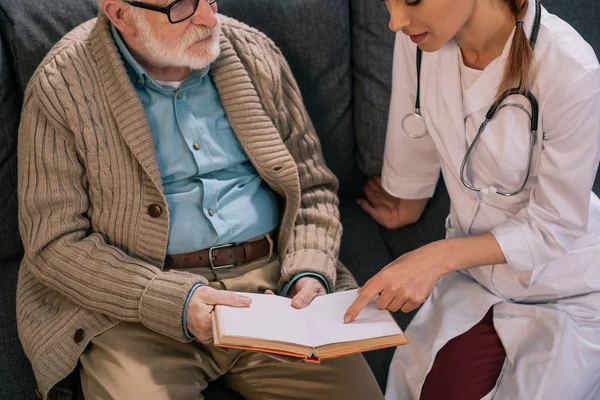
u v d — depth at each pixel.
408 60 1.54
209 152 1.54
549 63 1.27
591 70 1.25
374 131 1.89
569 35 1.28
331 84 1.87
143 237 1.47
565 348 1.39
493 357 1.47
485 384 1.44
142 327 1.46
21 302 1.49
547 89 1.28
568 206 1.34
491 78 1.33
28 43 1.64
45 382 1.39
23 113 1.47
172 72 1.53
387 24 1.81
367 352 1.62
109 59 1.45
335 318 1.35
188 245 1.51
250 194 1.60
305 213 1.66
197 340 1.48
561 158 1.30
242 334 1.24
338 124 1.91
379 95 1.86
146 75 1.48
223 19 1.65
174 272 1.43
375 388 1.46
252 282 1.54
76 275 1.42
